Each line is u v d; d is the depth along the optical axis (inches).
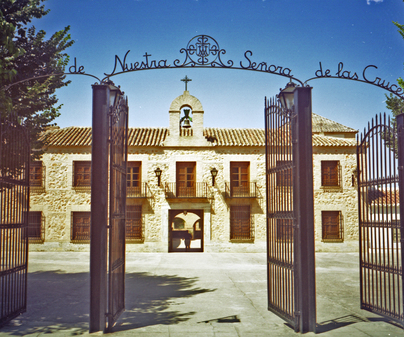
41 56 398.6
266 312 279.7
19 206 265.4
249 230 782.5
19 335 218.4
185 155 791.7
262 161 793.6
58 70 422.9
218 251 773.9
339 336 218.5
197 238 1218.0
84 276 460.8
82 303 307.6
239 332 227.0
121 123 266.2
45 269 524.4
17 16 384.2
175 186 783.1
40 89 399.9
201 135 796.6
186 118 839.7
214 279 441.7
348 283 414.6
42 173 780.0
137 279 441.4
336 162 810.8
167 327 237.1
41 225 772.0
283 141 255.8
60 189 778.2
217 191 787.4
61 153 783.7
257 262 619.2
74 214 778.8
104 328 224.4
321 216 797.9
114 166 235.8
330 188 800.3
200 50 254.5
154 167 788.6
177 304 307.6
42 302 311.1
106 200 228.8
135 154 789.2
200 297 336.8
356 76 256.8
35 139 416.2
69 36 428.8
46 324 242.5
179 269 530.0
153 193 783.1
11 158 254.5
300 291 226.1
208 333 224.4
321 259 660.7
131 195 780.0
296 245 230.2
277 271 260.8
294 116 239.0
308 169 233.8
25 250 273.0
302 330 223.9
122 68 251.0
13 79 368.5
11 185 248.2
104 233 227.5
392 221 252.7
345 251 787.4
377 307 265.9
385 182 256.7
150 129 874.8
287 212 243.1
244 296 341.7
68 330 228.7
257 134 852.0
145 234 775.1
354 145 808.3
